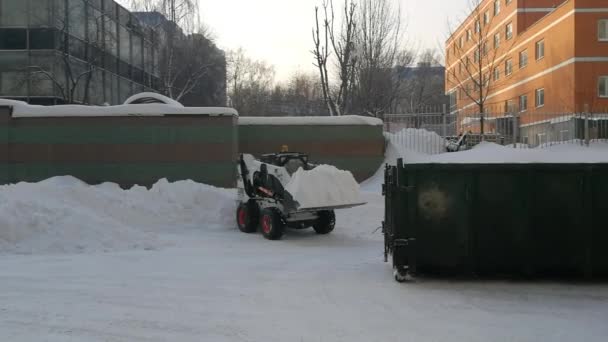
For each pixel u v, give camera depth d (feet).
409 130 75.15
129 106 65.26
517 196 25.71
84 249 34.45
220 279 26.58
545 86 138.51
